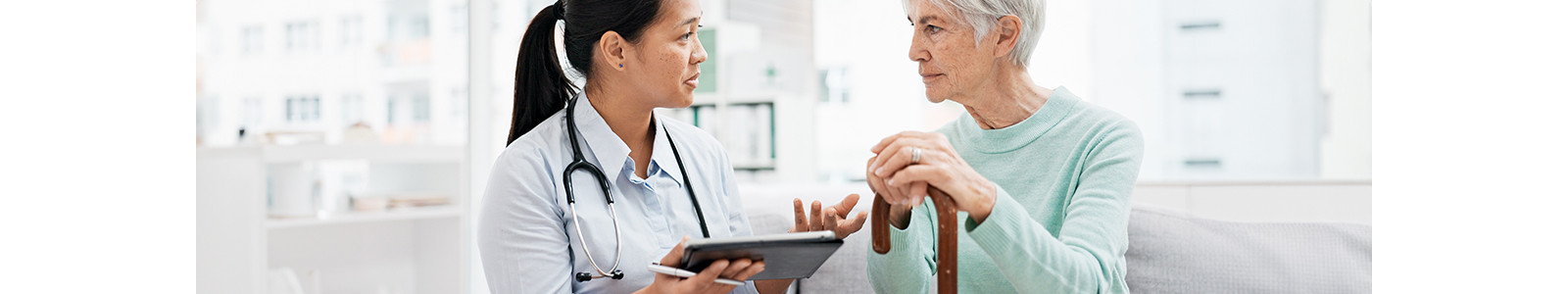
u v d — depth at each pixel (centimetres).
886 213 119
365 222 328
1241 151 354
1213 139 357
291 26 441
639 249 133
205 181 297
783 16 498
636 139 140
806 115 402
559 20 137
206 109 428
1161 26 360
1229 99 355
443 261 331
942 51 133
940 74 136
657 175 139
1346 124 340
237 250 289
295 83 440
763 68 399
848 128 468
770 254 110
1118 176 125
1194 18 356
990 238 110
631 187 138
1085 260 115
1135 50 362
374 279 333
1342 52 340
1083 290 115
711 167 151
